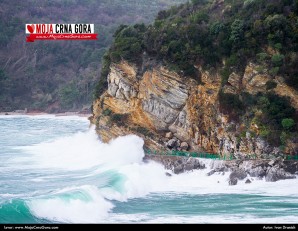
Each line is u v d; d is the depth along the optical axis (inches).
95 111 5329.7
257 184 3511.3
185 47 4234.7
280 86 3868.1
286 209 2886.3
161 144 4266.7
